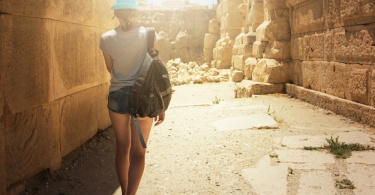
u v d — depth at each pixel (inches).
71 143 161.0
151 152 175.9
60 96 147.6
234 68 527.5
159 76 104.4
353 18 216.8
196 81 518.9
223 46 611.8
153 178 141.6
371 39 198.8
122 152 111.4
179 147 181.6
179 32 767.7
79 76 168.7
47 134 138.1
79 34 169.3
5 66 109.6
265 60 352.8
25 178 124.6
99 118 201.2
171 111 285.6
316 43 278.1
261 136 190.9
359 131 188.4
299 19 315.0
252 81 373.4
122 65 105.7
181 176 142.2
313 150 160.6
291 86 327.3
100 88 204.1
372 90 199.0
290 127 207.2
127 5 106.0
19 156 120.3
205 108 292.4
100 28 203.0
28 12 121.1
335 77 246.1
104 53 108.3
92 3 183.0
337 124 208.5
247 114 246.5
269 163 148.1
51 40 139.5
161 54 758.5
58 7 141.9
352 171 132.2
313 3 281.1
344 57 232.1
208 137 196.5
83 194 127.2
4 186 109.1
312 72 287.4
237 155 162.7
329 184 122.3
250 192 122.2
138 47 105.7
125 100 104.1
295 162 146.4
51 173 139.2
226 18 617.6
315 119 223.9
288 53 346.0
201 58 745.6
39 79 129.8
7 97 110.9
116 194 127.6
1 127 107.2
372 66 199.9
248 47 459.8
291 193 118.1
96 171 149.8
